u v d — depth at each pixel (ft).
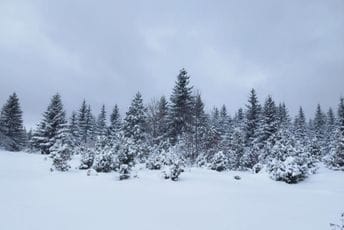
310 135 180.55
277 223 25.50
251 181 53.01
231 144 99.55
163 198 34.78
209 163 72.18
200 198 35.47
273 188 46.37
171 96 136.87
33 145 140.87
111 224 23.40
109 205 29.81
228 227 23.94
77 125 197.77
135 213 27.09
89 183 42.91
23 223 22.38
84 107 212.23
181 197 35.81
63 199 31.48
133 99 131.75
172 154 62.39
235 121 208.44
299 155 58.49
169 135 127.85
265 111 141.18
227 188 43.37
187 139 100.32
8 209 25.86
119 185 42.39
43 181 42.22
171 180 48.37
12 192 33.06
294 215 28.37
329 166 74.13
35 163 64.54
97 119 237.25
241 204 32.71
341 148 74.28
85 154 60.39
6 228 21.04
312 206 32.73
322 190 45.55
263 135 132.98
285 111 192.65
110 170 54.65
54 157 55.16
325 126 198.80
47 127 140.87
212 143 100.99
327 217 27.84
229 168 76.48
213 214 27.81
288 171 52.34
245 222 25.50
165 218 25.85
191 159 87.35
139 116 127.13
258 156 82.89
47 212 25.84
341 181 53.93
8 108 160.97
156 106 144.15
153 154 66.49
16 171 50.90
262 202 34.22
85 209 27.66
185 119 127.03
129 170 51.21
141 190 39.42
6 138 153.17
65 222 23.27
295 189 45.88
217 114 212.84
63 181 43.34
